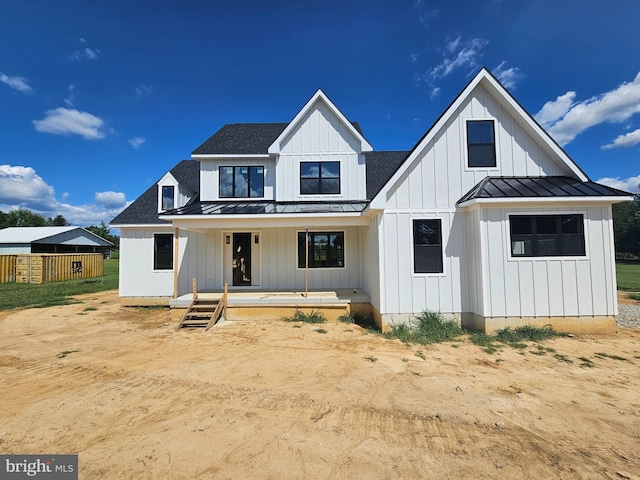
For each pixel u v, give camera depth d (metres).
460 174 9.58
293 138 13.72
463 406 4.74
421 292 9.32
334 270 13.43
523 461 3.49
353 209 11.92
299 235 13.55
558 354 7.05
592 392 5.20
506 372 6.09
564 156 9.31
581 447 3.75
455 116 9.69
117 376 5.98
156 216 14.41
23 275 23.81
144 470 3.35
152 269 14.12
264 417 4.44
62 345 8.08
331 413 4.55
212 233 13.79
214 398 5.04
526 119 9.43
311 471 3.32
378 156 17.55
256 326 10.06
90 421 4.36
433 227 9.50
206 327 9.81
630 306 12.58
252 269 13.70
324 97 13.59
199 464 3.44
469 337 8.40
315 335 8.98
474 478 3.21
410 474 3.27
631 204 52.97
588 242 8.59
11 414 4.56
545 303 8.55
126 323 10.78
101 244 47.91
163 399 5.02
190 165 18.19
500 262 8.60
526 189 8.72
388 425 4.23
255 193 14.01
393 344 8.05
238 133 15.51
